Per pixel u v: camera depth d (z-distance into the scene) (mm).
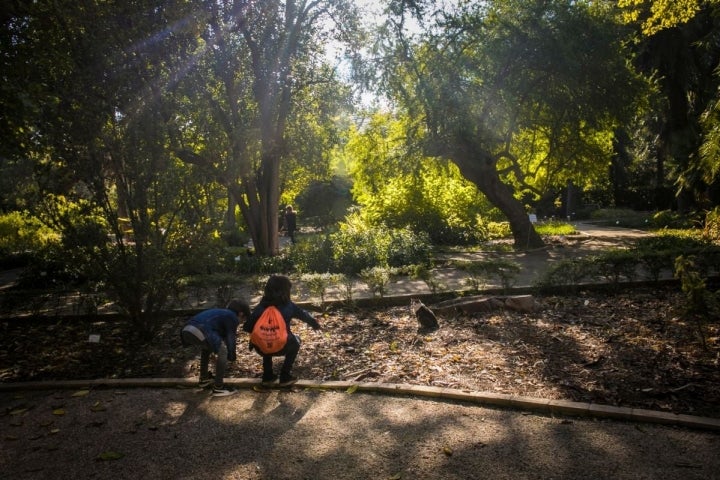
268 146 14883
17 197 6566
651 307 7562
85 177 6484
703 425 3967
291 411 4652
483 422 4250
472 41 16219
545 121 17781
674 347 5789
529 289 8922
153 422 4535
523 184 18375
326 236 14164
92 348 7051
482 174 17344
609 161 19859
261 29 14016
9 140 7176
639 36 21781
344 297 8977
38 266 11047
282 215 33375
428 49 16328
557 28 15641
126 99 6586
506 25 15625
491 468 3543
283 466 3693
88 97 6406
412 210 20062
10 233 19469
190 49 8047
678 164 22891
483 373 5316
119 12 6695
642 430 3998
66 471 3750
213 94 13438
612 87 16219
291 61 15258
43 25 7070
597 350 5828
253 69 14703
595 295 8570
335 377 5484
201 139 8109
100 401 5105
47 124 6305
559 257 14656
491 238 21812
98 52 6418
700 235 15195
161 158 6723
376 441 3998
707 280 8766
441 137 16109
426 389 4855
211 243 7348
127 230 7516
